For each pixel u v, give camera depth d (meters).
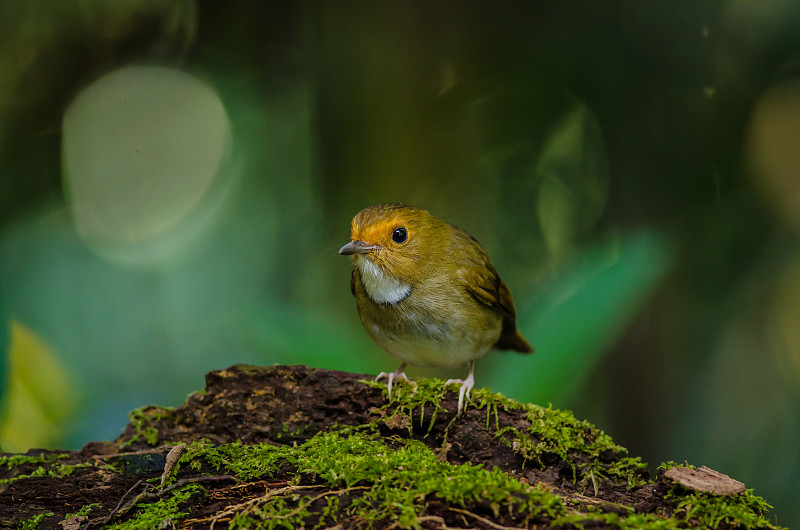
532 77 11.06
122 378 12.03
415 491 4.96
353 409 6.68
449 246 7.75
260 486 5.54
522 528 4.65
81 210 12.03
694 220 10.88
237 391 6.78
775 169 10.66
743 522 5.05
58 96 11.59
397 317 7.63
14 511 5.50
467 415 6.41
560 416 6.28
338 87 11.12
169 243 12.38
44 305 11.64
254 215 12.45
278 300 12.32
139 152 12.04
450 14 10.89
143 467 6.00
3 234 11.50
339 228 11.50
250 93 11.96
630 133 10.77
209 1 11.51
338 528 4.82
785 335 11.09
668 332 11.05
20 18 10.98
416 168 11.14
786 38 10.24
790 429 11.11
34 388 10.15
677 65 10.48
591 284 8.45
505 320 8.64
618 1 10.48
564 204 11.51
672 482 5.45
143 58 11.81
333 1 10.97
